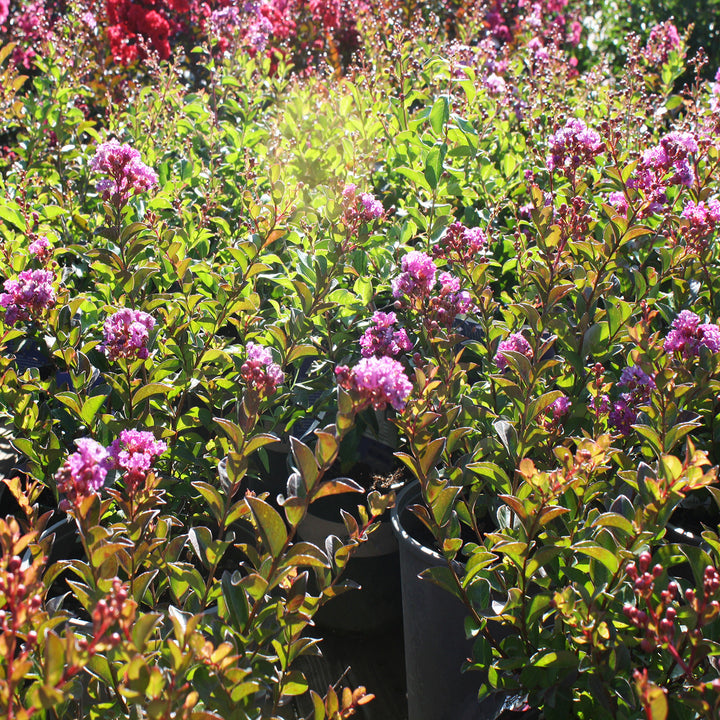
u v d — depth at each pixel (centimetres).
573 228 225
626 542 155
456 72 408
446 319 221
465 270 242
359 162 339
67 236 345
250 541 253
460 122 323
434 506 177
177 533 250
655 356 199
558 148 245
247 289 277
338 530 263
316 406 264
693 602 135
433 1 829
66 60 452
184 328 251
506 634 195
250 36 523
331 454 148
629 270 258
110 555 148
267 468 256
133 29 696
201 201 372
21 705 137
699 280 265
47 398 272
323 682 259
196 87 733
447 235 241
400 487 248
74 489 144
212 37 508
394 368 146
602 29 913
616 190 299
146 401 228
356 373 145
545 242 229
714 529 235
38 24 520
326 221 310
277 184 259
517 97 438
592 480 188
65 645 116
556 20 844
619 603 154
